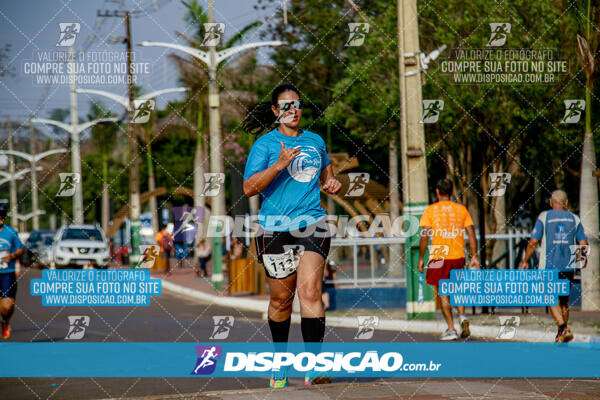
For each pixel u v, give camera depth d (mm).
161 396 11586
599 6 29656
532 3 33750
